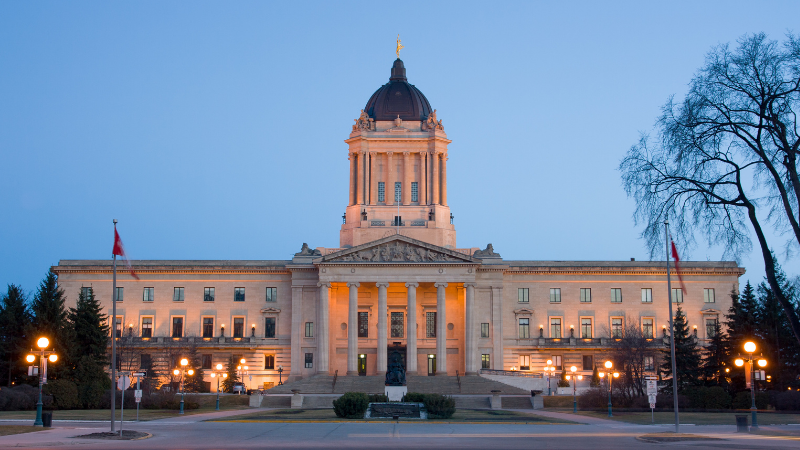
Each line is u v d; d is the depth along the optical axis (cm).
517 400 11369
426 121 15638
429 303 14400
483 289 14438
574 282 14788
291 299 14562
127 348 13662
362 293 14425
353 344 13738
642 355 11981
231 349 14425
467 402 11462
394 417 8231
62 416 8375
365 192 15312
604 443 5444
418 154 15488
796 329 5456
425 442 5481
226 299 14662
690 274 14725
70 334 11600
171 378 13512
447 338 14275
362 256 13912
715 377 11944
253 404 11031
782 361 11756
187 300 14638
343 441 5547
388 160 15438
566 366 14438
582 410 10438
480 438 5859
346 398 8350
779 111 5484
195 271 14700
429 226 15025
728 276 14725
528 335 14588
